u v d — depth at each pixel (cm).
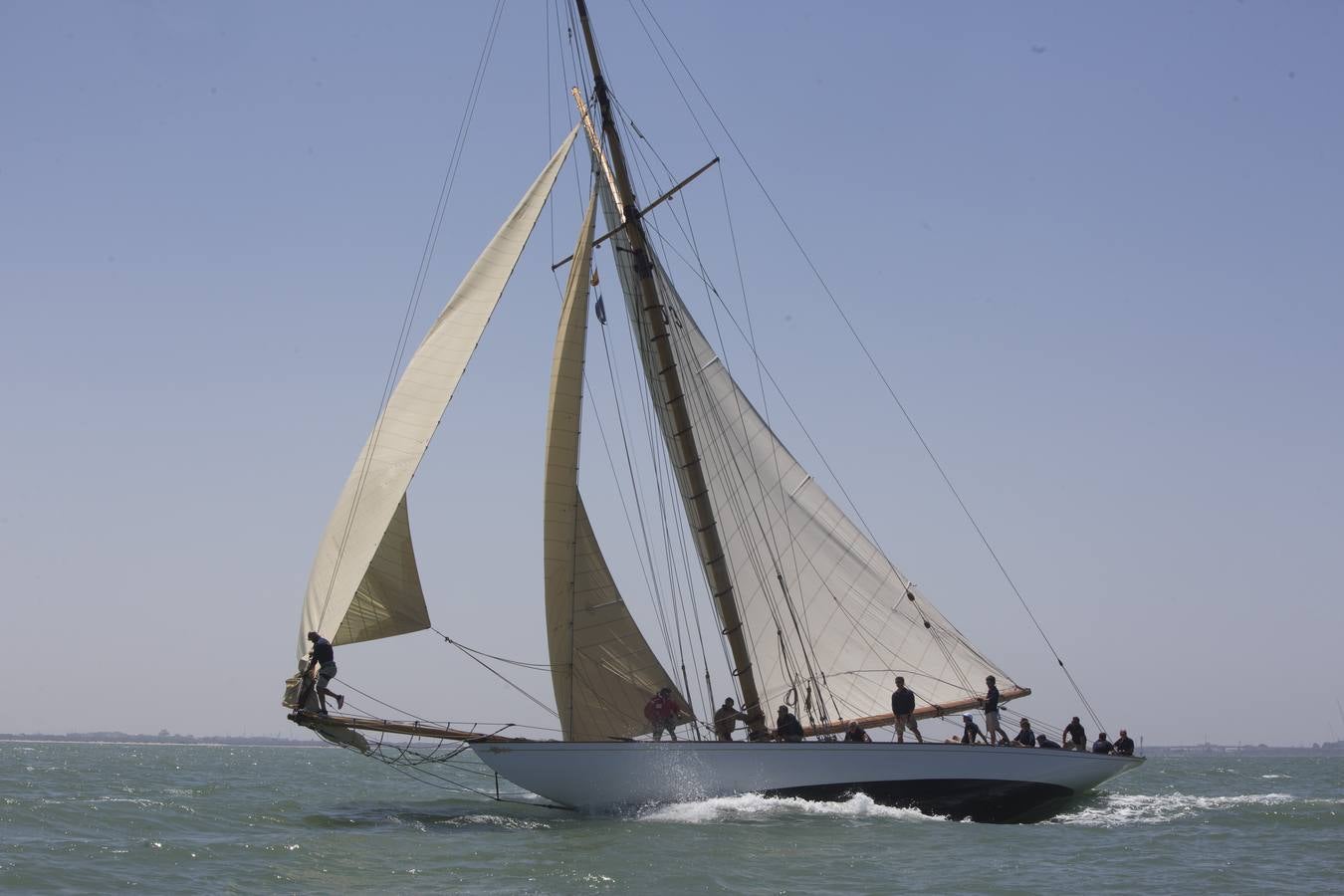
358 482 5788
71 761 18875
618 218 7062
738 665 6794
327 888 4091
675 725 6091
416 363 5975
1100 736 6638
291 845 4934
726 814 5722
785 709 6322
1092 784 6316
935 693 6881
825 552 6969
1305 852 5300
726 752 5756
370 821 5900
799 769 5834
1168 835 5838
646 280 6944
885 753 5878
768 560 6944
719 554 6850
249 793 8694
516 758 5644
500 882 4184
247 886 4116
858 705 6888
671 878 4253
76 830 5400
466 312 6066
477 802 7094
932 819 5884
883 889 4134
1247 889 4338
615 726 5984
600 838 5100
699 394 7044
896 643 6912
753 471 7019
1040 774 6097
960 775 5959
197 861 4581
